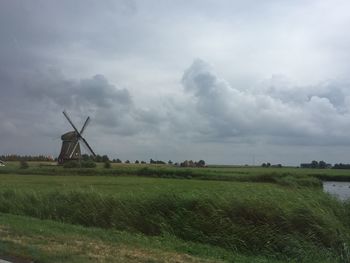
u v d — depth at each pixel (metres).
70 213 19.70
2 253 10.90
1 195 23.47
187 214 15.87
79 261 9.98
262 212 14.50
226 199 15.48
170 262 10.50
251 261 11.95
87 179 64.19
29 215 20.92
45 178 66.69
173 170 85.69
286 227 13.93
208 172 83.94
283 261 12.59
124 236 14.70
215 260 11.41
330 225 13.40
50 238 13.25
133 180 62.22
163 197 17.17
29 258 10.31
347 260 12.23
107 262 10.05
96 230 15.80
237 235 14.23
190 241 14.77
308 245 12.99
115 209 18.03
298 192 15.34
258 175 67.50
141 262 10.30
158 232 16.25
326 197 14.89
